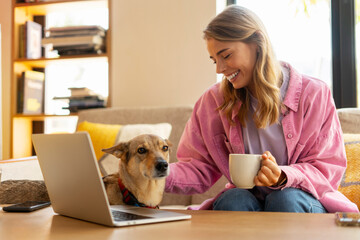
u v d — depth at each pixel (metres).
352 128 2.11
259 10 2.95
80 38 2.97
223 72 1.44
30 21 3.19
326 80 2.84
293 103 1.47
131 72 3.00
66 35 3.01
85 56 2.98
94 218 0.96
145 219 0.96
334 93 2.78
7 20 3.29
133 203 1.42
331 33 2.79
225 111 1.52
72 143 0.95
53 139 1.04
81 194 0.98
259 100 1.44
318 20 2.85
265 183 1.13
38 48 3.31
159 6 2.95
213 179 1.64
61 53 3.07
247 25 1.38
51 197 1.15
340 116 2.15
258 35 1.42
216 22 1.40
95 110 2.71
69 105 3.00
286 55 2.90
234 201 1.38
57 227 0.92
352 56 2.73
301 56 2.88
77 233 0.85
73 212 1.05
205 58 2.84
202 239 0.76
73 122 3.37
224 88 1.55
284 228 0.87
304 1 2.87
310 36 2.86
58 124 3.38
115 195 1.41
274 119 1.43
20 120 3.14
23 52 3.16
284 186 1.29
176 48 2.91
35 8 3.20
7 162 1.83
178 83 2.90
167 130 2.37
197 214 1.10
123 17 3.03
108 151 1.43
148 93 2.96
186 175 1.54
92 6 3.17
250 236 0.79
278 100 1.44
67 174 1.02
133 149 1.47
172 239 0.77
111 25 3.00
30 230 0.89
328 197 1.39
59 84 3.37
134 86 2.99
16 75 3.11
